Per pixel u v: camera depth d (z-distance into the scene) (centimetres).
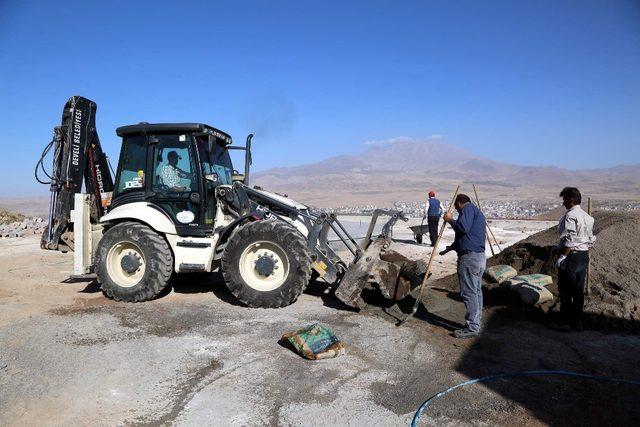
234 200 719
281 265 672
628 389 423
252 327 584
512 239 1582
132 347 511
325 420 367
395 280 639
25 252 1195
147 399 398
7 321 597
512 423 365
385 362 479
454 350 514
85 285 821
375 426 360
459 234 559
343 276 680
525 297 636
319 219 691
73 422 362
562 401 400
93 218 797
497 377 444
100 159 821
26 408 381
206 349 508
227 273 669
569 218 563
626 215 862
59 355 486
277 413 377
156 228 699
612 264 699
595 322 591
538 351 511
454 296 730
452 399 402
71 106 775
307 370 457
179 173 710
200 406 387
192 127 703
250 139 821
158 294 741
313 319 619
